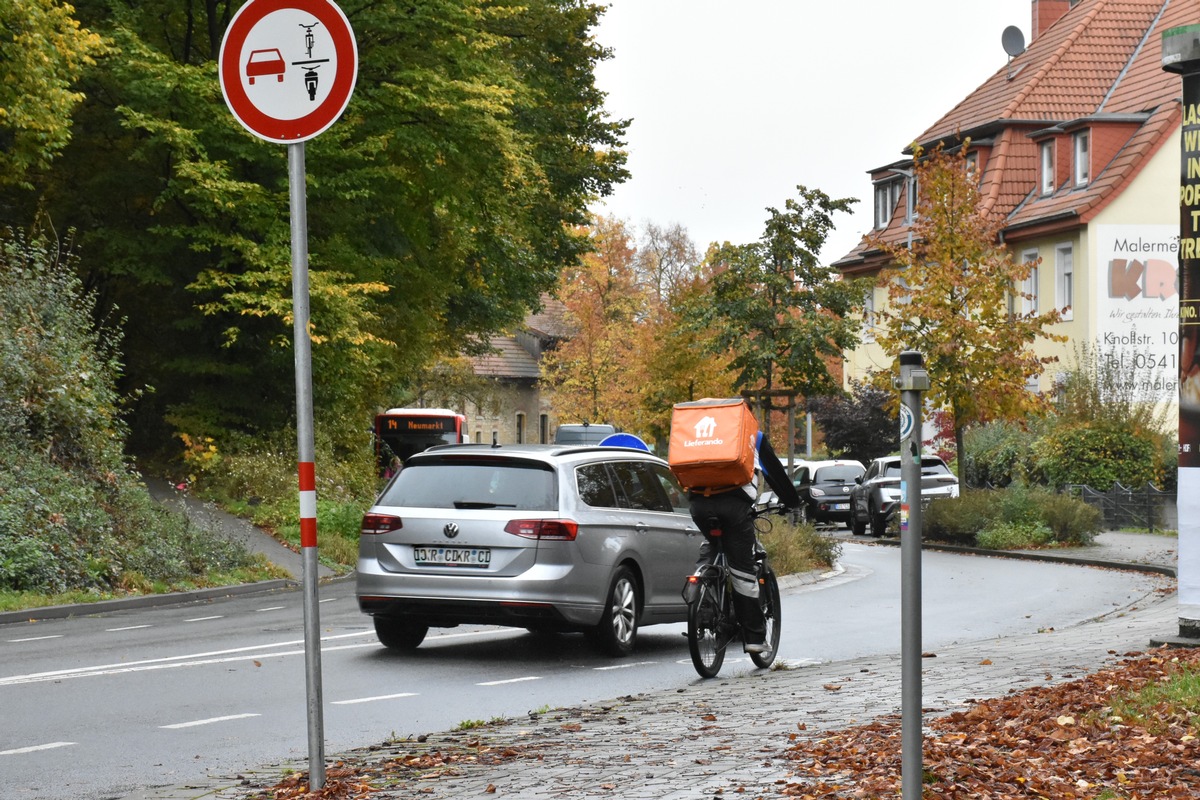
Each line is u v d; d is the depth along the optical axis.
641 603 14.51
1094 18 57.31
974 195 38.59
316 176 30.44
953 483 39.69
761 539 25.83
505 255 41.91
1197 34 13.27
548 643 15.37
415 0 30.62
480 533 13.53
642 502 14.95
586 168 44.78
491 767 7.72
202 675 12.52
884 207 64.38
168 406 32.59
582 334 74.00
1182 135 13.49
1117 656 12.33
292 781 7.45
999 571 27.00
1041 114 54.47
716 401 12.59
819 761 7.38
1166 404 47.59
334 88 6.89
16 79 24.52
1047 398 37.94
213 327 32.88
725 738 8.42
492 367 90.75
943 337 37.59
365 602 13.84
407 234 35.09
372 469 36.84
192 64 32.12
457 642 15.42
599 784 7.05
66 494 21.58
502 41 32.84
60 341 24.17
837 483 47.00
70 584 20.20
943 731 8.16
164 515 24.34
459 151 31.61
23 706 10.77
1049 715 8.54
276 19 6.95
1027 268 38.06
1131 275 48.28
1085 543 32.53
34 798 7.67
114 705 10.84
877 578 26.16
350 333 30.88
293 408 34.09
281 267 29.92
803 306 36.66
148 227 31.97
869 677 11.44
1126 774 6.88
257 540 27.23
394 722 10.20
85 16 31.16
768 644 13.22
